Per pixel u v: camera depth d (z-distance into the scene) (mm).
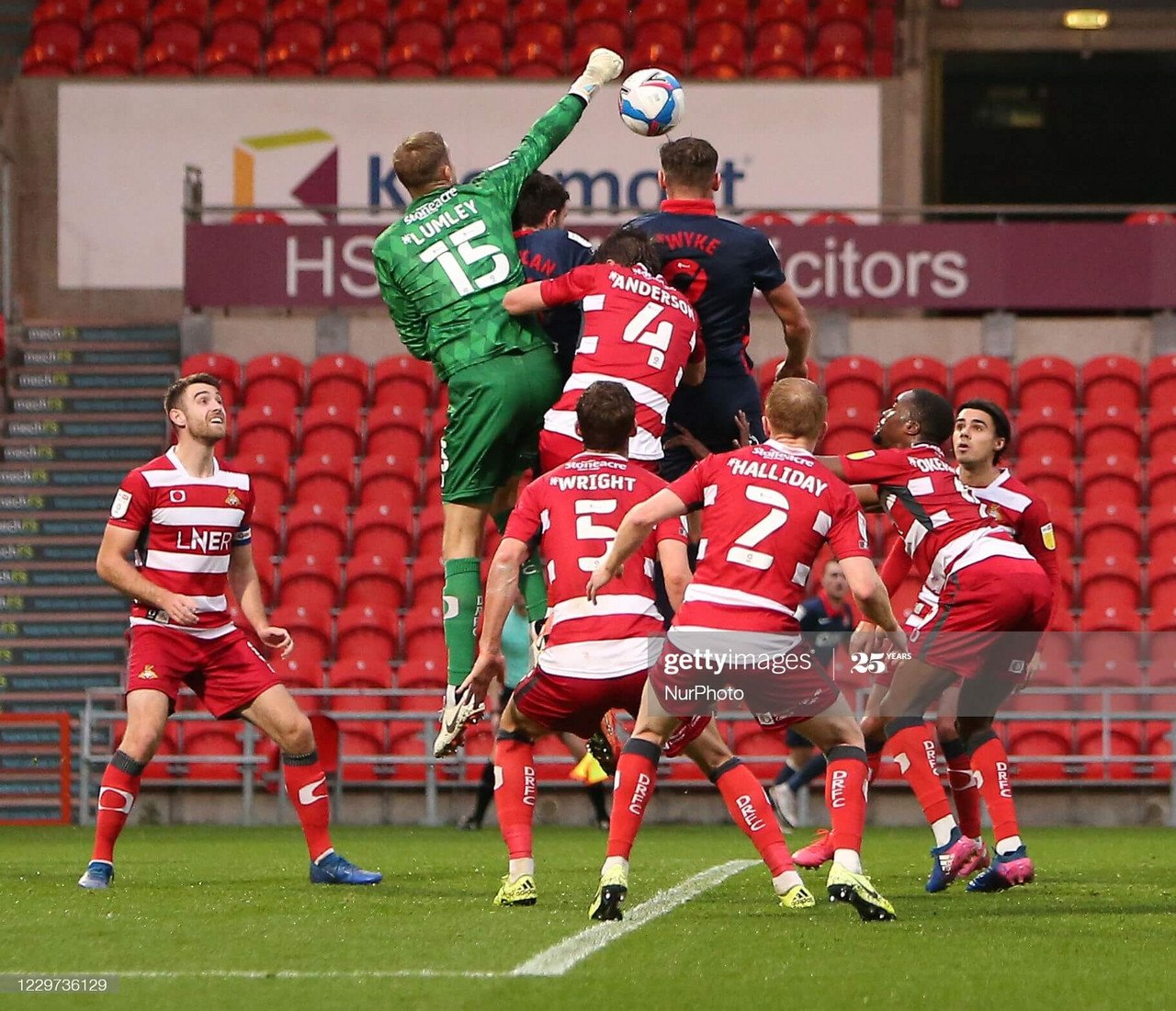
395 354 61062
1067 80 84000
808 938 19172
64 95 67562
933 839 38812
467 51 72312
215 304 59531
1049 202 84812
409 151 24297
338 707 49469
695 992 15664
